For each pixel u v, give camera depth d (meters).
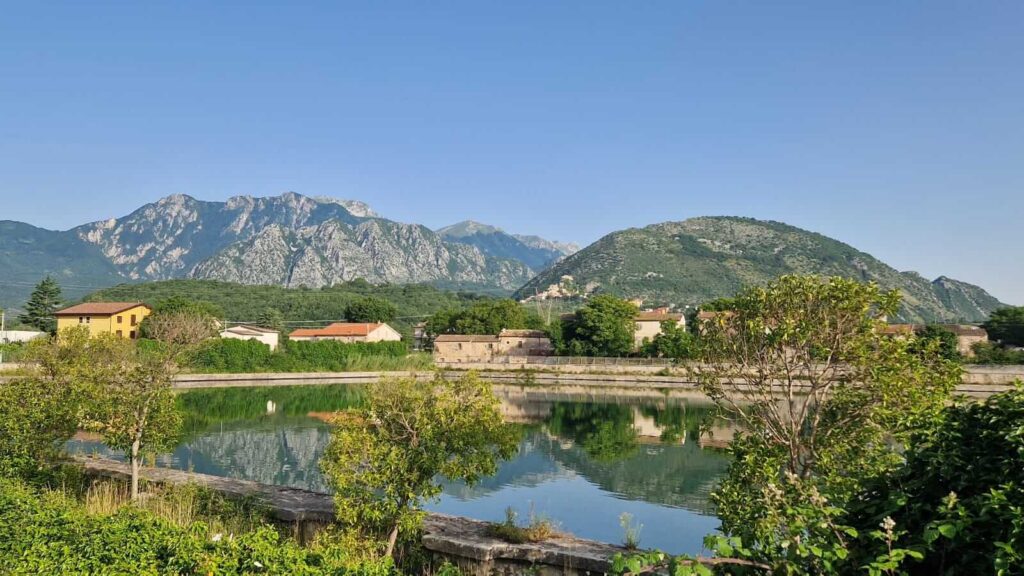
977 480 5.89
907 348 12.78
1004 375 66.19
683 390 79.06
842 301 12.59
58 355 21.77
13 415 19.64
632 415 54.38
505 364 95.19
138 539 10.95
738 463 12.31
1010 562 4.95
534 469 32.44
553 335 106.62
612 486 28.80
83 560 10.51
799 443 12.95
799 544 5.71
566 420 51.12
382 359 95.50
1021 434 5.71
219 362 82.06
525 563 14.12
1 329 112.44
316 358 92.00
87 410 18.72
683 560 5.60
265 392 69.31
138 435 19.19
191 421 47.12
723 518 10.89
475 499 26.38
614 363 92.38
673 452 37.00
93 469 22.03
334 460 14.80
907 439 8.36
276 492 19.16
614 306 101.69
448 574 10.71
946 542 5.69
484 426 14.83
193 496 18.42
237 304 167.88
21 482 17.92
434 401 14.98
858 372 12.66
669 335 94.75
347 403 59.31
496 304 133.25
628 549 14.48
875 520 6.21
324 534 15.06
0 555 11.04
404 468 14.16
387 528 15.58
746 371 13.73
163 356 20.33
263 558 9.91
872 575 5.23
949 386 12.11
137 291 170.38
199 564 9.82
